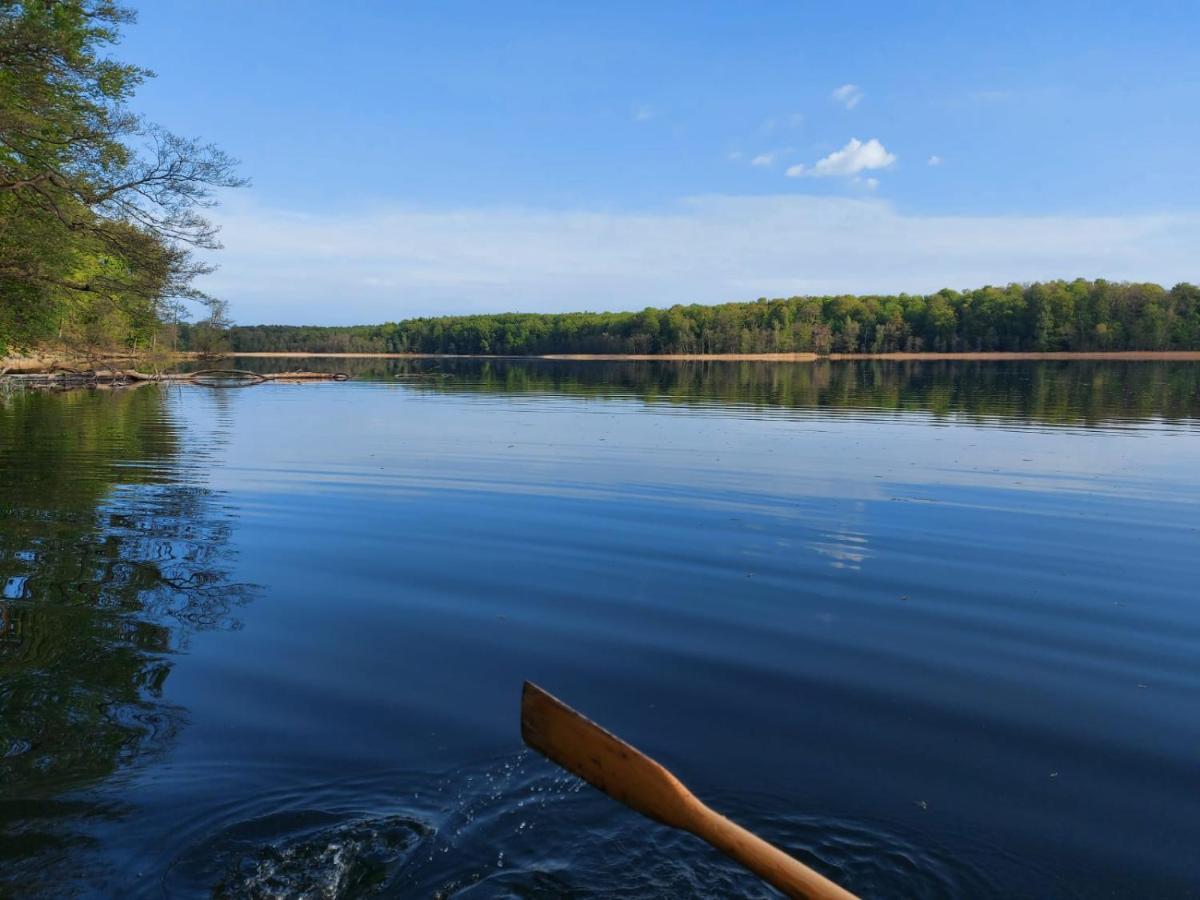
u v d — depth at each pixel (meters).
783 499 8.78
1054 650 4.73
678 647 4.73
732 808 3.15
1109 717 3.90
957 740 3.68
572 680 4.27
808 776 3.37
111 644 4.68
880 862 2.86
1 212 16.34
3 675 4.24
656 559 6.54
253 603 5.44
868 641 4.84
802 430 15.05
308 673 4.32
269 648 4.66
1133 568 6.31
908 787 3.30
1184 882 2.75
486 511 8.23
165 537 7.12
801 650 4.70
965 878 2.79
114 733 3.65
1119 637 4.93
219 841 2.93
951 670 4.43
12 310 18.34
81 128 15.77
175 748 3.53
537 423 16.56
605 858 2.90
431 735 3.67
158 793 3.20
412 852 2.91
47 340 23.06
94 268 22.56
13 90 15.00
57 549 6.67
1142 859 2.87
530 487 9.47
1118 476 10.07
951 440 13.48
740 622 5.15
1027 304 88.62
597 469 10.66
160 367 39.62
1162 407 19.83
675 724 3.80
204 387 29.88
